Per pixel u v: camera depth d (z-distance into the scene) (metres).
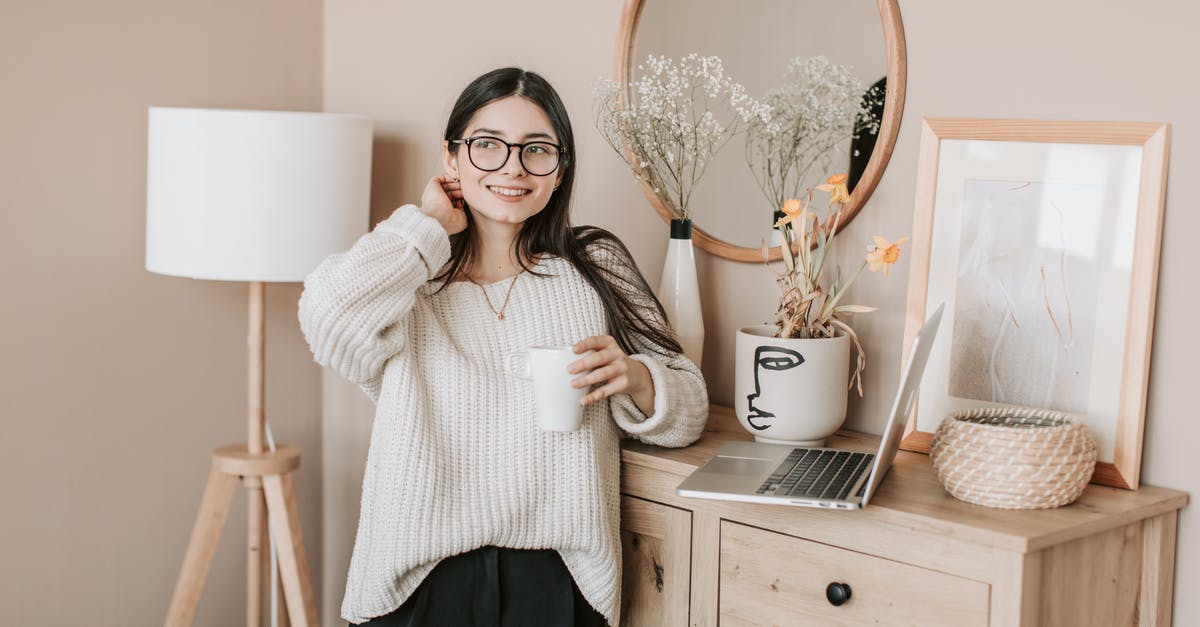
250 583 2.24
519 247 1.70
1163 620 1.50
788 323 1.63
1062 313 1.53
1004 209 1.58
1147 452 1.52
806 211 1.62
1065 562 1.34
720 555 1.55
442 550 1.54
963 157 1.61
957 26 1.63
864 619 1.40
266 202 2.07
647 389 1.60
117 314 2.29
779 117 1.81
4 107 2.09
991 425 1.45
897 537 1.36
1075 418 1.50
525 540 1.58
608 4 2.05
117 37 2.23
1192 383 1.48
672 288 1.83
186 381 2.42
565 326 1.64
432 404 1.56
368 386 1.64
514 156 1.60
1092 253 1.51
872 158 1.71
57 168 2.18
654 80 1.97
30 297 2.16
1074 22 1.53
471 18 2.28
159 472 2.39
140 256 2.32
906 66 1.69
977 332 1.60
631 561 1.68
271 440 2.23
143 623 2.40
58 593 2.25
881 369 1.76
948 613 1.33
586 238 1.76
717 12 1.87
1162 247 1.49
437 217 1.62
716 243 1.91
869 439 1.74
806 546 1.46
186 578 2.19
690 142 1.91
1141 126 1.46
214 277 2.07
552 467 1.57
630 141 1.86
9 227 2.12
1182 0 1.44
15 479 2.17
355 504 2.63
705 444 1.70
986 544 1.28
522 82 1.63
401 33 2.42
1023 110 1.58
